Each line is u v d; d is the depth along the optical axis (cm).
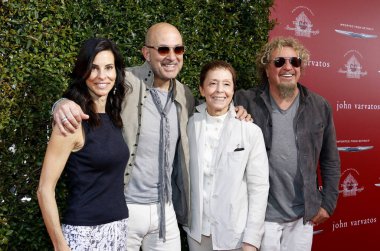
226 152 244
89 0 284
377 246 459
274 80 268
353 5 432
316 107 273
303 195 263
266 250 263
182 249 318
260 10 331
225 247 241
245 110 262
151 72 254
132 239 246
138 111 243
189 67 313
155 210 246
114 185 208
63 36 274
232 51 326
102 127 207
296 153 264
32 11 264
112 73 211
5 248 268
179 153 257
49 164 189
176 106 256
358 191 446
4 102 260
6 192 269
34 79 268
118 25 293
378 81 453
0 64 260
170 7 304
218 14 321
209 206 246
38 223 276
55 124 190
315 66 413
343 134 434
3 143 264
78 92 205
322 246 427
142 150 243
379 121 455
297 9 398
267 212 265
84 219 197
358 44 438
